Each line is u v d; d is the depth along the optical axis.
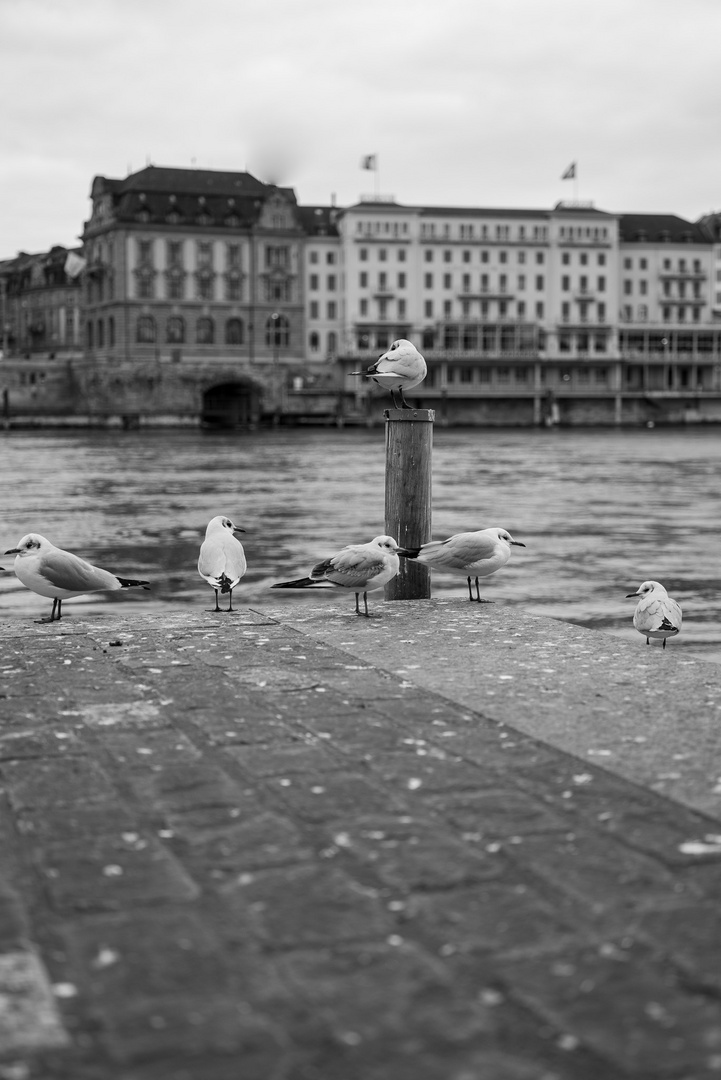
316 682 7.58
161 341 148.75
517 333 157.38
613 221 157.75
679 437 122.56
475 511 44.09
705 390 163.38
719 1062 3.18
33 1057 3.21
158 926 3.97
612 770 5.69
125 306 147.00
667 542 33.62
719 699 7.15
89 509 45.22
